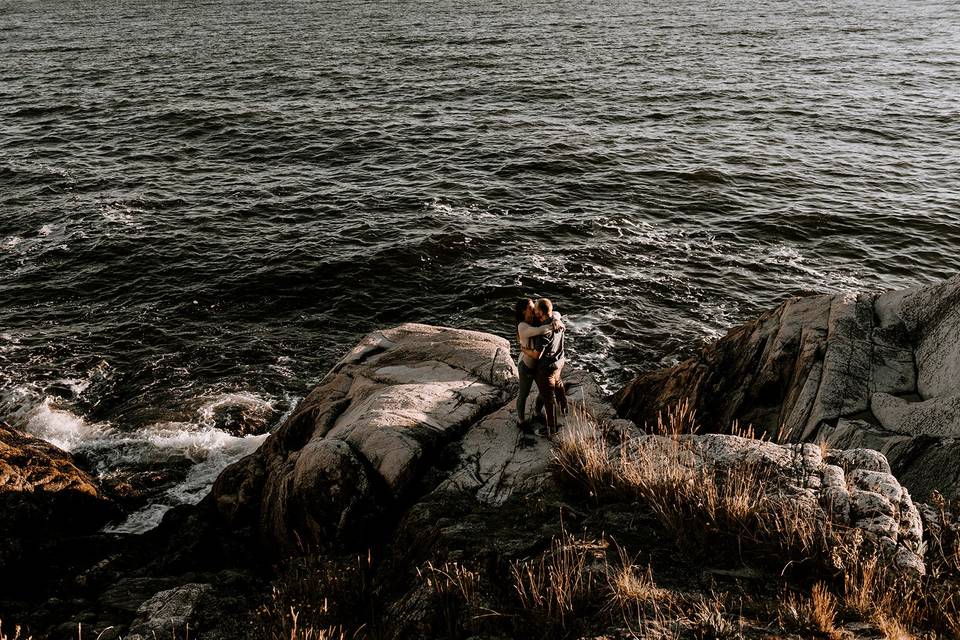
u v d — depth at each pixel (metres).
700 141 32.28
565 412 8.15
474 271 20.14
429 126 34.75
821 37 65.75
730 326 17.34
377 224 23.08
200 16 87.69
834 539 5.23
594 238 22.25
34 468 10.43
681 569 5.25
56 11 94.75
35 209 24.03
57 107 38.16
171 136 33.19
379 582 6.45
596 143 31.70
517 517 6.38
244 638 6.12
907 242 21.92
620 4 102.25
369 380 10.10
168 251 21.08
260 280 19.50
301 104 39.34
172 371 15.50
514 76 47.06
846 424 8.06
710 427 10.01
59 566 9.26
